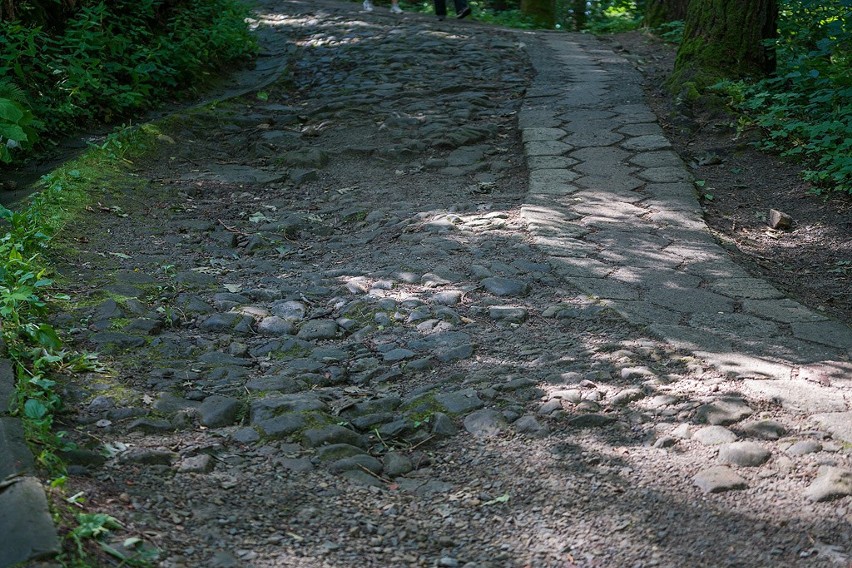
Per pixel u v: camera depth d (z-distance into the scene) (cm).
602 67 1089
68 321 415
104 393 351
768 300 471
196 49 996
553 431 341
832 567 256
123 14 983
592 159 738
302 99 990
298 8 1536
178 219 623
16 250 454
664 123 845
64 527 242
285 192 712
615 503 293
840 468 303
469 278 505
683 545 270
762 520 280
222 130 863
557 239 562
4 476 261
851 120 727
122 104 853
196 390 369
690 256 539
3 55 771
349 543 274
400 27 1328
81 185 635
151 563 242
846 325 440
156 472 300
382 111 910
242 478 307
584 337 425
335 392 375
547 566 265
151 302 460
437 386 379
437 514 294
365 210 649
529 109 893
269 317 452
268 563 257
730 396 357
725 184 716
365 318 455
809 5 833
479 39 1252
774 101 847
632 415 350
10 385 324
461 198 673
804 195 683
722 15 912
